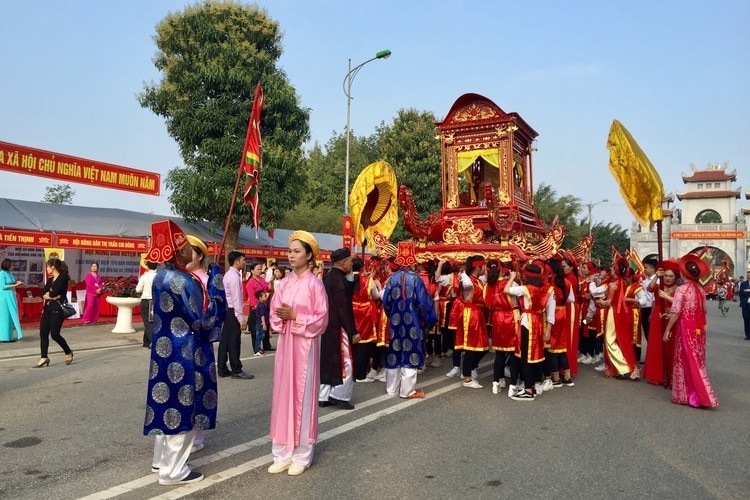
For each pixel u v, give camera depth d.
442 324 9.86
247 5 19.09
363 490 4.16
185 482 4.28
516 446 5.23
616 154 9.46
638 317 9.45
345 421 6.09
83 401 6.85
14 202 16.22
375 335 8.52
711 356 11.63
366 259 11.21
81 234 15.52
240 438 5.46
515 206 11.97
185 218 18.83
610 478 4.43
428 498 4.02
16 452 4.97
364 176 11.14
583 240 12.09
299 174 19.84
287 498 4.00
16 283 12.16
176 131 18.03
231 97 18.03
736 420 6.29
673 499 4.04
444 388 7.94
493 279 7.66
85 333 13.74
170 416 4.12
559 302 8.09
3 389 7.52
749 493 4.16
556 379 8.10
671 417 6.39
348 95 20.95
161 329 4.21
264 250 20.91
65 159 13.83
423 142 26.53
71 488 4.16
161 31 18.39
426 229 12.02
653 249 54.41
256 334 10.98
